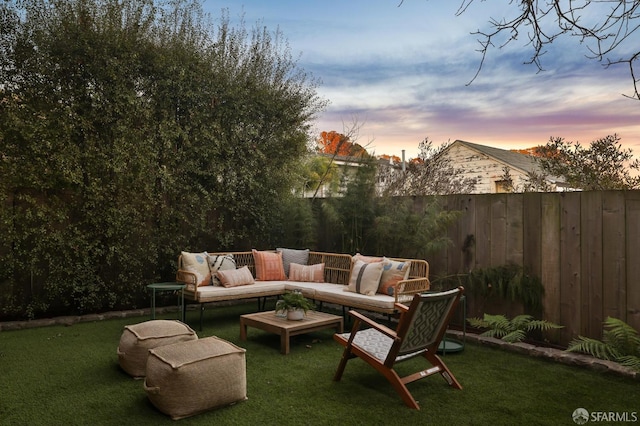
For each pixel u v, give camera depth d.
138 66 5.60
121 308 6.04
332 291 5.28
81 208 5.43
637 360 3.65
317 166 8.14
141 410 2.90
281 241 7.32
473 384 3.48
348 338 3.50
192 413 2.82
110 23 5.33
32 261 5.13
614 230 4.11
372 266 5.14
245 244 7.10
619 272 4.07
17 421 2.70
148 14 5.61
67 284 5.41
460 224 5.34
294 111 7.18
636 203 3.98
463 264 5.30
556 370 3.82
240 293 5.39
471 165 11.76
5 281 5.11
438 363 3.46
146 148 5.75
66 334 4.82
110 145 5.52
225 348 3.10
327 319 4.55
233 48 6.64
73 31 5.13
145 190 5.78
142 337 3.50
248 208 6.93
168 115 6.00
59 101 5.21
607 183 5.13
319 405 3.03
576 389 3.37
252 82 6.74
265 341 4.70
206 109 6.31
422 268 5.23
